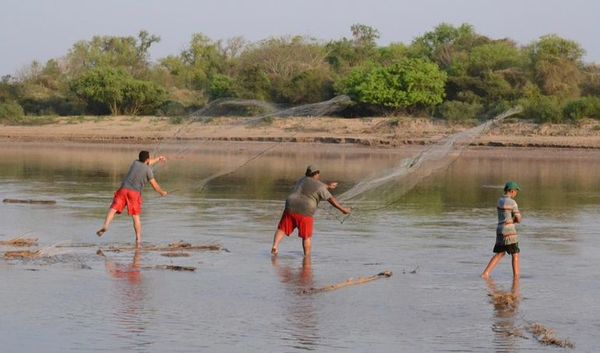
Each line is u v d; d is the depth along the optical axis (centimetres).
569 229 2134
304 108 7362
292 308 1255
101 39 11700
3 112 7944
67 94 9244
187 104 8412
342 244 1858
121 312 1212
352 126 6794
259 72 8138
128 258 1639
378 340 1091
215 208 2531
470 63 7862
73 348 1034
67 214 2330
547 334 1109
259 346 1059
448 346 1067
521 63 7912
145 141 6756
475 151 5575
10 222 2147
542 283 1458
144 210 2467
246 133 6662
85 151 5719
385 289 1395
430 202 2777
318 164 4659
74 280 1420
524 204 2745
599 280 1487
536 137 6150
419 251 1773
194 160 4934
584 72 8150
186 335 1102
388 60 9238
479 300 1324
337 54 9681
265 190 3158
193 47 12475
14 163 4531
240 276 1487
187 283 1417
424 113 7144
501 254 1511
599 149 5731
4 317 1171
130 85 8412
